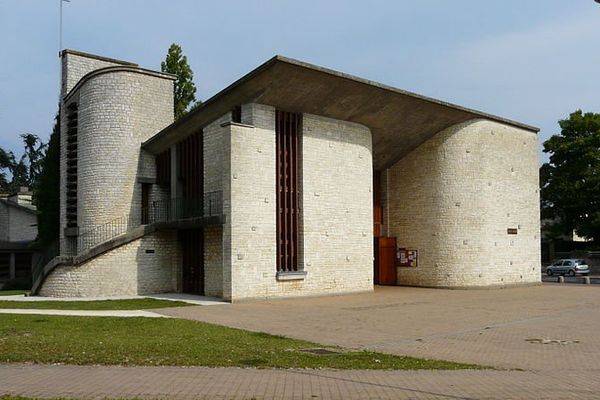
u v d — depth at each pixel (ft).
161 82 102.27
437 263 102.99
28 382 29.01
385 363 35.50
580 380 31.09
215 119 84.89
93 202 96.43
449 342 45.16
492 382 30.32
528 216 114.32
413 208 107.24
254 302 75.56
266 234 79.25
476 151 104.42
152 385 28.32
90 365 33.71
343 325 54.60
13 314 62.03
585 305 74.38
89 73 98.63
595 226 167.12
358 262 91.15
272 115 81.51
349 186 90.79
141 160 98.32
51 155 129.80
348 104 87.20
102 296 83.71
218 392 26.96
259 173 79.25
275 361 35.24
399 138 102.01
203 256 85.25
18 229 159.43
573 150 174.19
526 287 108.58
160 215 95.96
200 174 87.20
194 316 60.49
